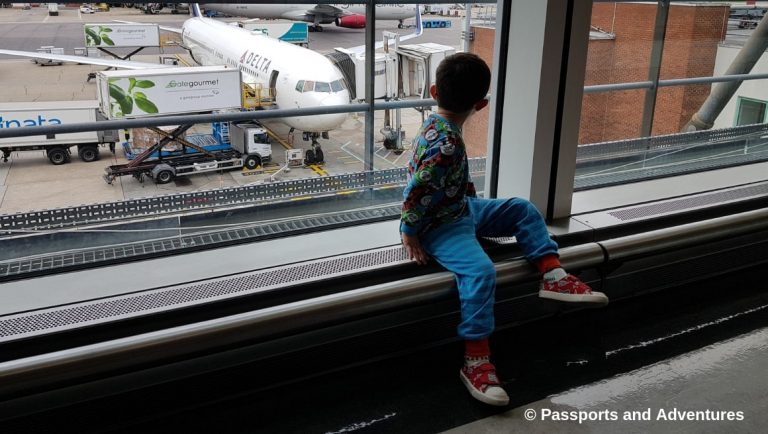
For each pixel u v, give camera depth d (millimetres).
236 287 1598
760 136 3426
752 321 2021
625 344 1882
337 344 1710
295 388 1650
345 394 1628
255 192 2416
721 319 2035
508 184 2100
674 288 2248
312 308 1487
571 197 2104
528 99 1929
